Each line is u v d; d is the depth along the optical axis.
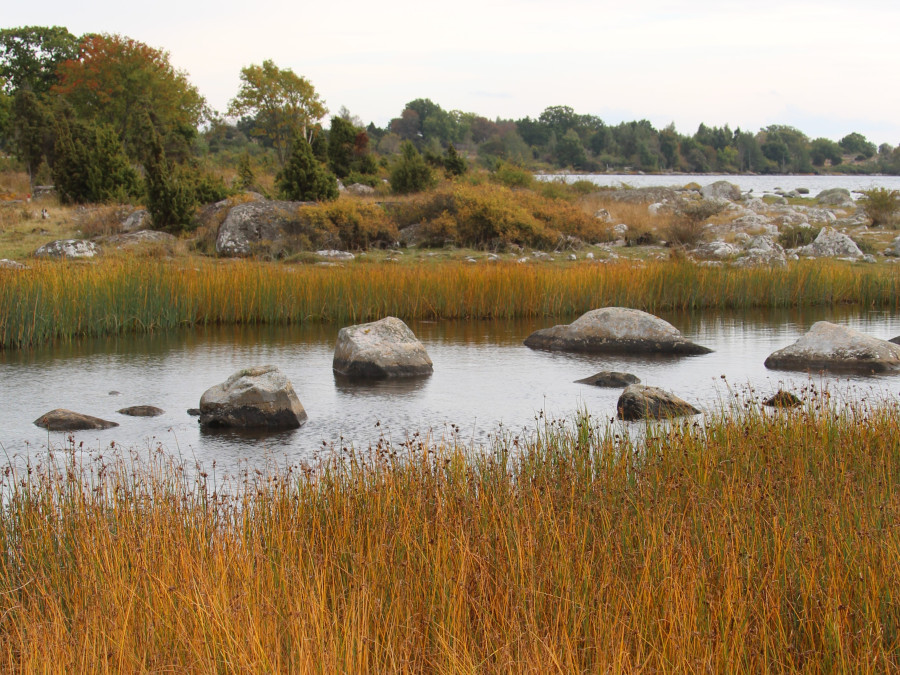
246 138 99.31
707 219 37.97
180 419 10.97
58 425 10.35
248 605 4.54
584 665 4.34
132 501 6.66
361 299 19.47
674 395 10.98
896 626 4.71
